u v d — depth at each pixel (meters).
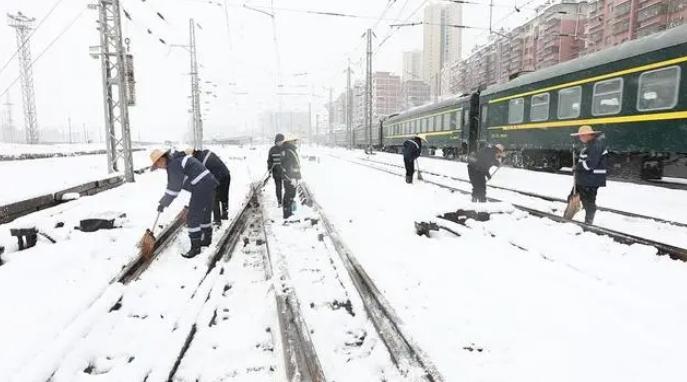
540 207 9.27
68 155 29.17
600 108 12.81
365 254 5.85
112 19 14.02
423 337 3.53
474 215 7.71
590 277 4.84
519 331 3.69
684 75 10.13
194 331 3.88
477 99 21.83
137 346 3.64
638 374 3.07
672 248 5.47
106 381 3.13
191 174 6.01
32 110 41.25
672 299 4.27
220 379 3.23
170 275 5.25
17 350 3.48
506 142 18.34
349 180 15.72
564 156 15.56
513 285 4.69
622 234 6.18
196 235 6.05
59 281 4.97
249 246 6.72
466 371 3.12
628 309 4.04
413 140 14.09
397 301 4.26
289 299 4.18
